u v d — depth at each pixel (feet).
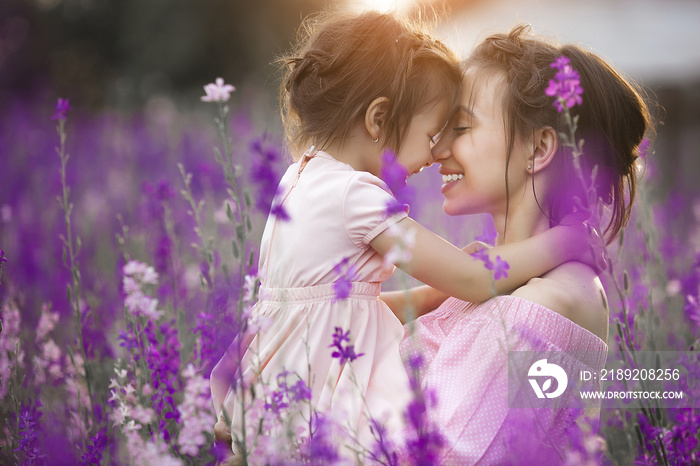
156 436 5.97
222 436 6.28
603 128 6.81
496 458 5.54
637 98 7.20
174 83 63.05
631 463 7.37
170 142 27.96
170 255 10.69
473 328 6.14
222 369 6.70
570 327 6.10
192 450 5.51
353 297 6.32
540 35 7.71
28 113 36.35
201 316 7.24
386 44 7.01
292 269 6.45
